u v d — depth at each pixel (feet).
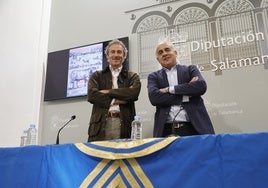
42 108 10.89
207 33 9.39
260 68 8.50
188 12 9.84
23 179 5.04
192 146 4.12
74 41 11.30
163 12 10.19
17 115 10.96
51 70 11.14
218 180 3.85
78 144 4.84
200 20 9.60
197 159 4.03
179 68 7.73
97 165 4.57
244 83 8.55
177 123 6.81
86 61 10.66
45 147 5.12
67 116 10.39
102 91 7.50
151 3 10.48
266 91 8.26
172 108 6.97
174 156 4.17
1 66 11.70
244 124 8.23
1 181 5.16
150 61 9.82
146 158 4.31
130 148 4.40
